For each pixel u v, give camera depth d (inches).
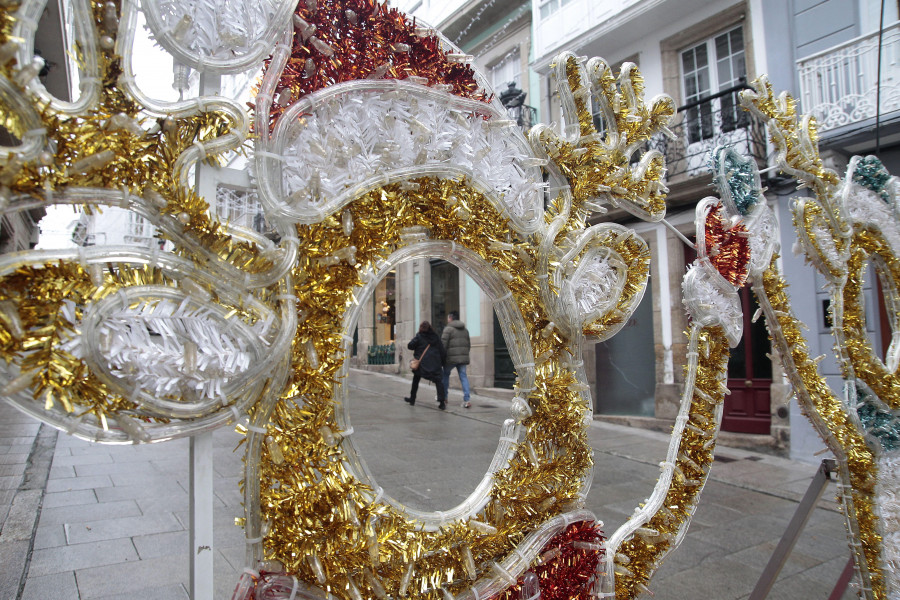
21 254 31.7
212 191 42.0
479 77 58.9
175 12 37.4
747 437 237.5
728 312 79.3
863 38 202.1
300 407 43.3
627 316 71.0
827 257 91.2
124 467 157.6
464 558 51.6
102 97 35.3
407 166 48.6
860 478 86.9
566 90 67.7
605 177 68.3
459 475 159.3
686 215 263.3
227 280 39.4
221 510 125.3
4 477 140.6
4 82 29.9
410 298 393.7
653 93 280.4
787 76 231.8
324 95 43.9
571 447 61.9
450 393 337.1
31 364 31.6
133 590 87.3
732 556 120.6
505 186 58.1
